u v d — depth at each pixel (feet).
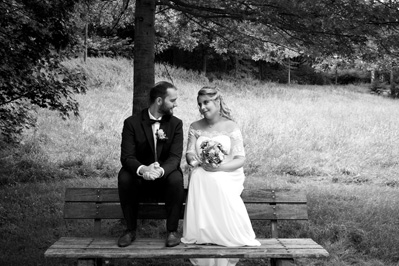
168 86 13.62
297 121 50.72
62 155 35.27
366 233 18.03
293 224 19.36
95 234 13.92
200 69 100.73
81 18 27.12
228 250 12.20
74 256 11.69
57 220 20.17
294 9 18.02
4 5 22.48
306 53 20.47
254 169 32.78
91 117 45.37
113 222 20.12
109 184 27.02
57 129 40.86
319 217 19.94
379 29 18.66
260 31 22.27
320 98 82.94
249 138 40.27
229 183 13.17
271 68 116.67
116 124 44.29
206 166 13.29
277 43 22.57
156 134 13.25
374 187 28.43
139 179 13.37
